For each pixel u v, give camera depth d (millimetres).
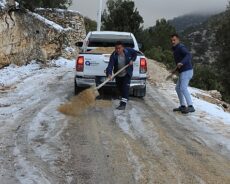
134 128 8508
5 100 10539
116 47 9820
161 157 6848
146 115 9750
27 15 17750
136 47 12312
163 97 12414
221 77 39688
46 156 6645
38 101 10523
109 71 9836
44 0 27891
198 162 6723
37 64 17891
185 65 10109
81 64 10969
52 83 13445
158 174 6121
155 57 29656
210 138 8164
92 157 6684
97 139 7613
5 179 5742
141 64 11062
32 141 7332
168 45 38781
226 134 8531
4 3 15664
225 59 47406
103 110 9969
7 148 6930
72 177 5906
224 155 7188
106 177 5941
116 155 6816
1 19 15297
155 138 7871
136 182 5812
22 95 11258
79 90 11352
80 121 8836
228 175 6242
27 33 17469
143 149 7191
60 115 9195
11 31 16078
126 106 10602
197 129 8797
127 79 10062
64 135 7758
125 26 33156
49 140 7418
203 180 6000
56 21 25625
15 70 15773
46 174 5961
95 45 12477
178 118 9695
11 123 8391
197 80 23172
